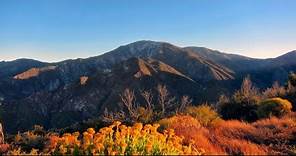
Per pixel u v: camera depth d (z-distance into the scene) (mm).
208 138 12992
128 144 7438
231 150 11305
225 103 28000
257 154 10570
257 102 27234
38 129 26719
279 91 32406
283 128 15820
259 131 15148
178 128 14688
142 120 23000
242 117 26172
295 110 27797
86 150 6977
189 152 7863
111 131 7504
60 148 7094
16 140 17906
